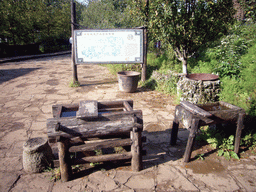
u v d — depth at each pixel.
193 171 2.87
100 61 7.32
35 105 5.88
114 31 7.09
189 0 5.81
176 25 6.11
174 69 7.89
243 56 6.13
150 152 3.39
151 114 5.05
